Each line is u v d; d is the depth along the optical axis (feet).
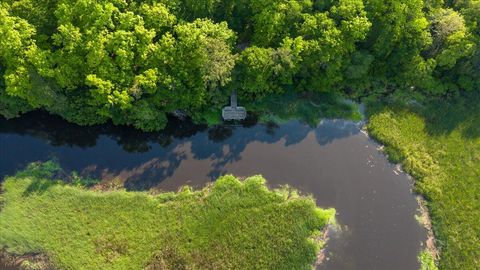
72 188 159.84
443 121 189.06
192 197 162.20
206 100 177.06
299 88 185.57
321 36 169.48
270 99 184.96
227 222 158.20
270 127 182.50
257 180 167.94
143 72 158.81
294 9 167.53
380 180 175.32
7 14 150.51
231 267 151.02
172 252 151.23
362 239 161.89
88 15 152.66
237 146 177.06
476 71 185.88
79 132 173.47
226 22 165.58
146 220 156.25
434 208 168.66
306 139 181.78
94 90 156.56
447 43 181.37
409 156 179.52
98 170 166.61
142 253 150.51
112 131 174.91
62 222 153.07
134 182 165.17
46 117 173.78
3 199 155.63
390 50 183.93
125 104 156.35
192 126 178.70
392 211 168.66
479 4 179.42
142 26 156.76
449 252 159.94
